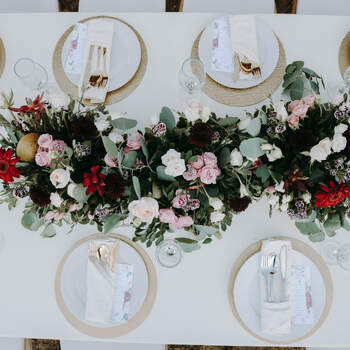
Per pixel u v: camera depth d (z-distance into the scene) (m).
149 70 1.18
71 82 1.17
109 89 1.14
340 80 1.16
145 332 1.11
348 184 0.88
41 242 1.16
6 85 1.18
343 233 1.14
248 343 1.11
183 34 1.20
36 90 1.14
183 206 0.85
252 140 0.85
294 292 1.08
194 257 1.13
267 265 1.07
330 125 0.91
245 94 1.15
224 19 1.17
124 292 1.09
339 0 1.50
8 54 1.20
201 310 1.12
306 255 1.12
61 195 0.88
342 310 1.10
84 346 1.39
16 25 1.22
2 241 1.13
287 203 0.91
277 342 1.09
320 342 1.09
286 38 1.19
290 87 1.04
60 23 1.22
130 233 1.14
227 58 1.15
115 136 0.88
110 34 1.15
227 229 1.14
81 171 0.92
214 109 1.15
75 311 1.09
